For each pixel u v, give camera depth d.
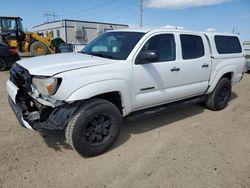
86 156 3.53
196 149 3.87
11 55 11.34
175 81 4.43
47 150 3.66
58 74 3.08
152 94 4.10
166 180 3.06
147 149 3.82
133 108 3.93
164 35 4.29
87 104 3.33
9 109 5.35
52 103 3.14
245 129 4.77
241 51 6.26
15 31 17.52
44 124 3.14
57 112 3.13
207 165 3.42
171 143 4.05
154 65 4.01
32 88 3.35
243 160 3.60
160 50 4.19
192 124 4.95
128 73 3.66
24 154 3.52
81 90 3.16
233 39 6.08
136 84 3.81
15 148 3.67
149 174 3.17
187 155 3.68
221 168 3.36
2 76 9.81
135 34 4.14
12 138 3.96
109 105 3.52
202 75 5.04
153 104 4.25
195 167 3.36
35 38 18.19
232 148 3.95
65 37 34.91
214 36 5.43
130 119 4.01
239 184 3.04
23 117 3.32
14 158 3.40
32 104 3.56
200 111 5.81
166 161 3.49
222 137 4.36
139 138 4.20
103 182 2.99
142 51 3.87
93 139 3.50
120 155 3.62
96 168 3.28
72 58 3.80
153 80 4.02
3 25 17.25
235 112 5.83
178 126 4.80
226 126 4.90
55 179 3.01
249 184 3.05
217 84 5.61
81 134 3.30
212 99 5.65
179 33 4.56
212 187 2.96
